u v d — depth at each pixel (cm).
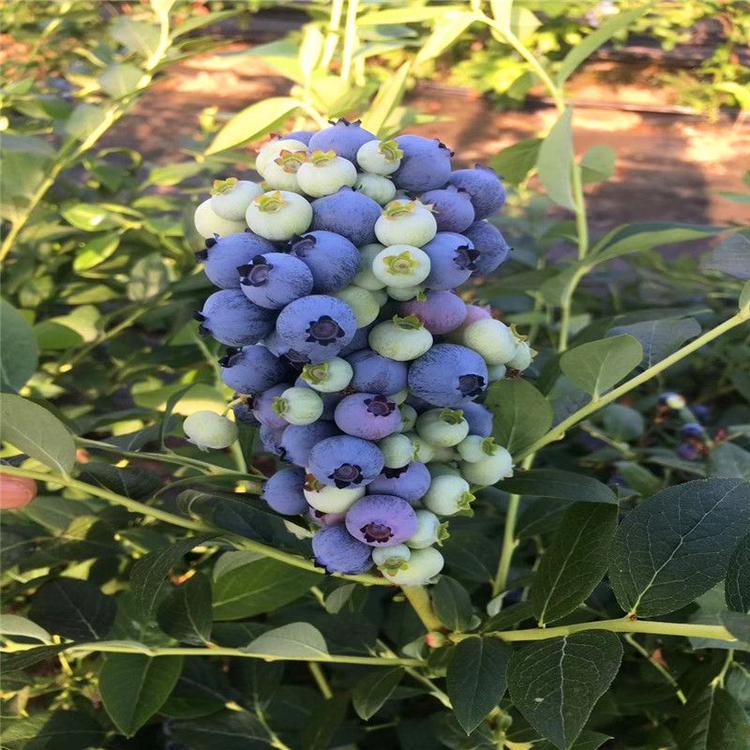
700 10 135
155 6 33
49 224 48
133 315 40
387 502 18
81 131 37
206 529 23
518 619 23
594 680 18
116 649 23
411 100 134
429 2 39
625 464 32
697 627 19
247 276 16
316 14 49
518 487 22
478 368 17
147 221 46
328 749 31
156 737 30
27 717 28
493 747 25
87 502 35
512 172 37
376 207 17
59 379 44
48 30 60
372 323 18
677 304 58
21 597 35
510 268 61
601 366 23
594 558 22
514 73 131
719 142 123
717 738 24
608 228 94
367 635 31
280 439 19
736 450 29
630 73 138
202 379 41
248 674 30
